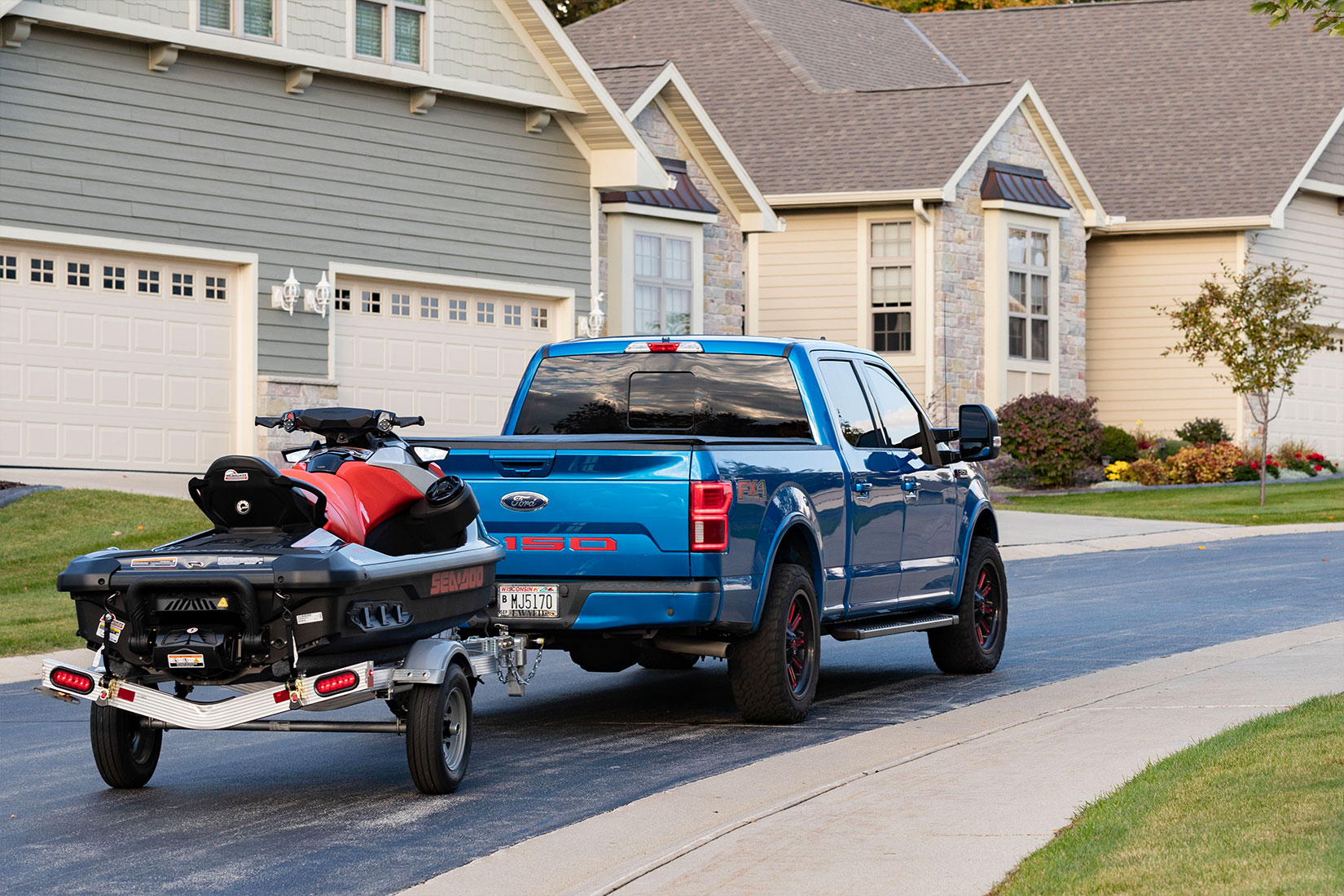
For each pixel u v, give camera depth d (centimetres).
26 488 2348
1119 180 4497
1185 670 1452
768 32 4459
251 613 948
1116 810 871
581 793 1027
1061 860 771
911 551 1442
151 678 995
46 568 2067
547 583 1190
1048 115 4047
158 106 2545
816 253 3928
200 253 2592
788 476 1256
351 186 2783
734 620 1198
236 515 1002
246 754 1185
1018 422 3847
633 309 3275
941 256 3819
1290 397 4528
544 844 891
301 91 2712
